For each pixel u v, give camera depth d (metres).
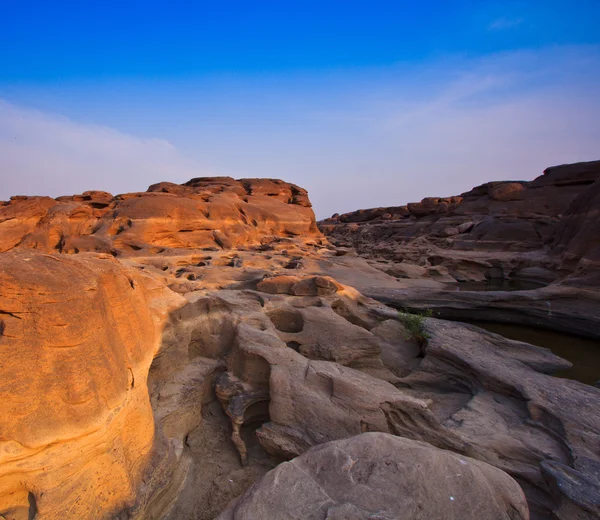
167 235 25.27
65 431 4.07
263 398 8.06
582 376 12.41
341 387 7.43
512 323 18.58
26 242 20.09
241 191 43.50
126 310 5.97
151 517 5.47
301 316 11.59
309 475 4.73
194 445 7.53
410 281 25.44
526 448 7.21
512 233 36.25
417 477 4.52
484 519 4.16
